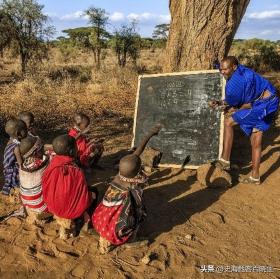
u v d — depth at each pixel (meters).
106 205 4.16
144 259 4.12
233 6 7.07
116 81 13.55
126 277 3.94
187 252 4.34
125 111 10.24
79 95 12.08
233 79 5.35
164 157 6.43
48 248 4.36
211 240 4.55
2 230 4.66
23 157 4.52
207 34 7.21
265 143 7.19
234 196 5.49
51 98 11.64
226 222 4.91
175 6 7.48
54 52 37.75
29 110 10.16
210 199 5.41
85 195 4.34
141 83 7.01
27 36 19.45
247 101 5.41
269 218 5.00
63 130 8.61
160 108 6.74
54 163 4.30
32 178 4.54
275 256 4.32
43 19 19.78
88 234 4.56
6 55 23.98
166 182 5.88
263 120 5.47
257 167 5.69
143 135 6.72
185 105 6.57
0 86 13.55
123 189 4.15
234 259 4.26
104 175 6.08
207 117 6.38
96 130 8.48
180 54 7.57
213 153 6.17
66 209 4.28
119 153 6.94
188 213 5.08
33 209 4.64
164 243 4.46
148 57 34.69
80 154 5.85
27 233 4.61
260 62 19.95
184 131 6.45
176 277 3.97
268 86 5.41
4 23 19.05
